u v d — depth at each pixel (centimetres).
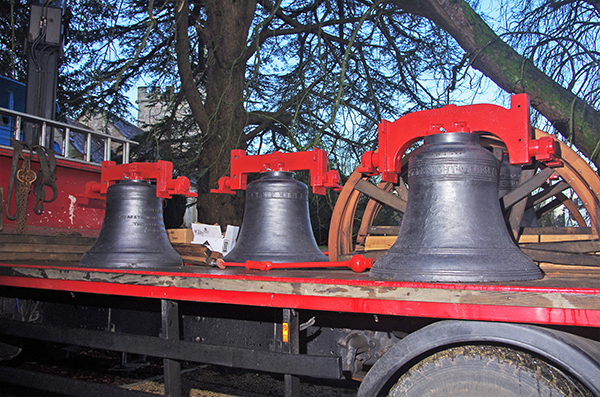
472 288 176
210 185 1067
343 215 362
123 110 1412
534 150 221
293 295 212
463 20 852
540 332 169
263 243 322
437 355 191
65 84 1377
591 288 161
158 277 249
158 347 253
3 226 411
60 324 346
